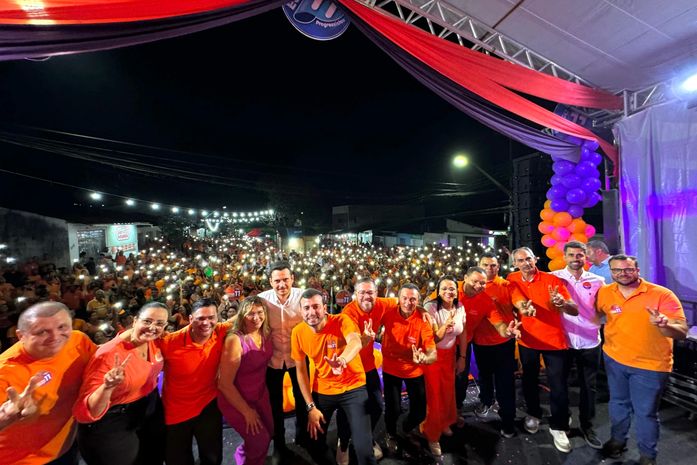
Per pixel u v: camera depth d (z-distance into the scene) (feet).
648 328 11.55
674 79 17.61
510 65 17.31
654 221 18.85
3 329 24.35
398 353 12.76
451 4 16.57
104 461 9.19
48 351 8.12
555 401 13.08
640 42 15.84
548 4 15.01
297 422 13.14
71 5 9.30
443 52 16.51
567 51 17.43
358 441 11.02
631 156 19.98
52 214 56.18
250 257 54.85
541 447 13.15
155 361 9.82
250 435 11.00
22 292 28.17
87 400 8.29
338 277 39.73
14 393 7.11
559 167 21.27
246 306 11.12
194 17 11.64
